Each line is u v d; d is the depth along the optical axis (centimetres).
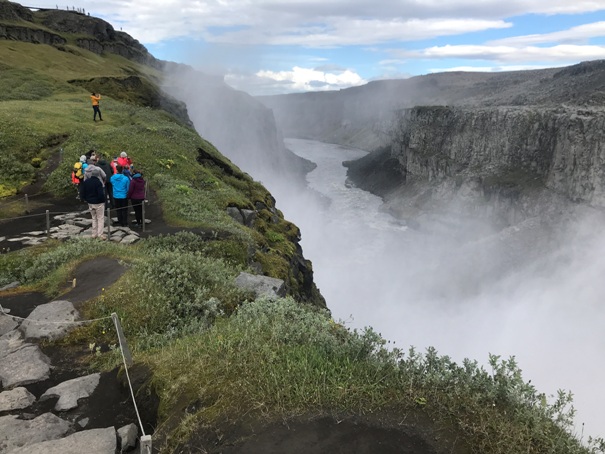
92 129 3294
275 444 527
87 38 11412
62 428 646
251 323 895
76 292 1148
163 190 2461
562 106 13238
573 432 585
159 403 663
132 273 1177
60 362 869
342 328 1002
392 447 521
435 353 686
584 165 10638
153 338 938
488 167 14712
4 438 614
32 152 2802
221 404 602
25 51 7519
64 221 2003
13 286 1306
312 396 605
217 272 1298
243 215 2720
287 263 2372
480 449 515
